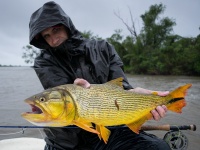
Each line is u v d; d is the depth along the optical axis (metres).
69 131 0.94
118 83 0.74
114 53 1.09
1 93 4.33
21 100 3.53
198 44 10.05
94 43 1.07
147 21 13.15
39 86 5.47
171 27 12.95
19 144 1.27
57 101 0.65
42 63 1.04
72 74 1.01
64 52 1.02
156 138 0.98
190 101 3.16
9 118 2.43
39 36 1.04
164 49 10.31
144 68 10.77
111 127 0.94
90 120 0.68
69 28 1.00
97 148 0.96
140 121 0.75
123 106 0.71
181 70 9.70
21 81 6.94
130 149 0.94
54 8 0.97
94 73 1.02
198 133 1.87
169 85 5.34
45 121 0.65
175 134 1.12
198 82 6.05
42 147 1.25
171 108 0.75
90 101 0.68
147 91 0.84
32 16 1.00
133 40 13.04
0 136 1.86
